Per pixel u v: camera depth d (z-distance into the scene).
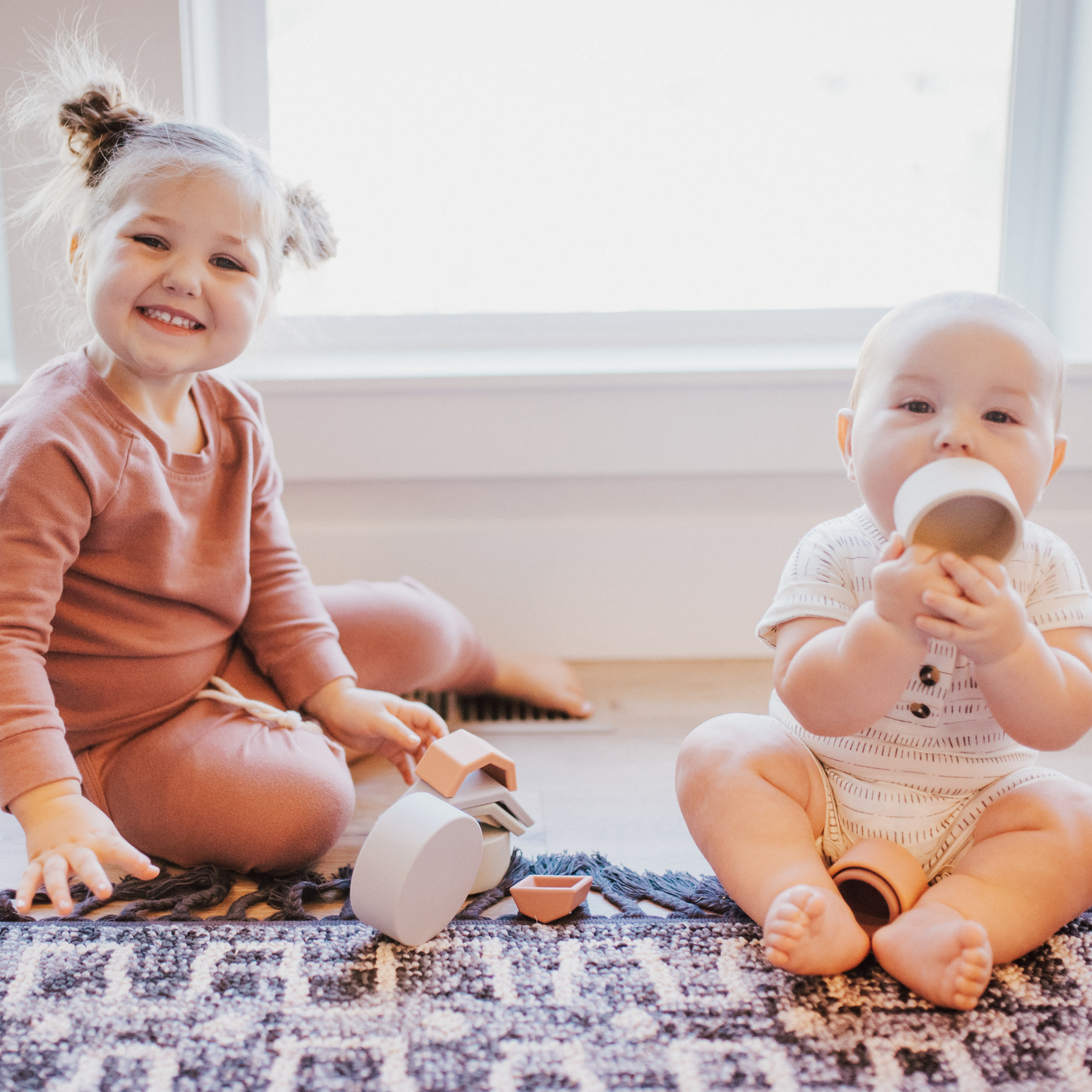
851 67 1.52
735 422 1.38
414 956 0.78
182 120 1.04
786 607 0.87
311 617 1.07
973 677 0.84
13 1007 0.71
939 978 0.71
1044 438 0.79
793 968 0.74
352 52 1.50
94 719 0.97
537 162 1.54
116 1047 0.67
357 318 1.52
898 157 1.54
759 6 1.51
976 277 1.56
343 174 1.52
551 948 0.79
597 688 1.37
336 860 0.96
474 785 0.89
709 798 0.85
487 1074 0.66
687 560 1.45
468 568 1.44
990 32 1.51
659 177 1.55
